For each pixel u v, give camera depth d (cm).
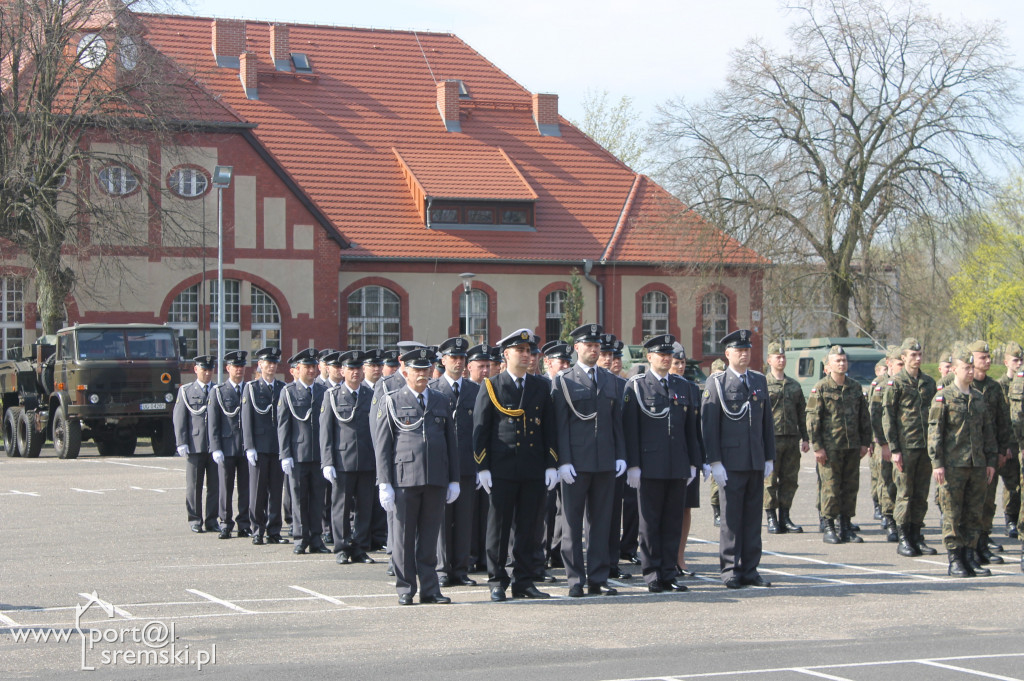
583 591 1103
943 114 3847
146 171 3475
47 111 3300
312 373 1402
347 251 4184
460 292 4334
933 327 5809
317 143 4431
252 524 1479
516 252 4381
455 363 1218
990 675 781
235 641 899
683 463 1120
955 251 3950
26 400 3000
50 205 3281
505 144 4719
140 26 3469
